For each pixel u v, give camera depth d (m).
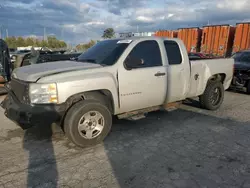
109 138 4.07
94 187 2.69
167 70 4.52
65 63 4.17
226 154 3.51
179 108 6.02
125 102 4.08
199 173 2.98
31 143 3.85
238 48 14.41
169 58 4.64
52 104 3.31
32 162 3.23
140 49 4.23
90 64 3.98
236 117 5.32
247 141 3.99
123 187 2.69
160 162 3.26
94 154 3.48
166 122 4.93
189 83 5.04
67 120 3.49
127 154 3.49
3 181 2.78
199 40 16.95
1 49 7.42
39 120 3.30
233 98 7.43
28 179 2.83
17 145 3.77
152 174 2.96
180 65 4.77
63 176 2.90
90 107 3.59
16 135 4.18
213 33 15.79
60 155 3.45
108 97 3.92
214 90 5.74
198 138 4.11
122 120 5.02
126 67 3.99
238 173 2.98
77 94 3.60
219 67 5.76
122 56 3.98
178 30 18.16
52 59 9.98
